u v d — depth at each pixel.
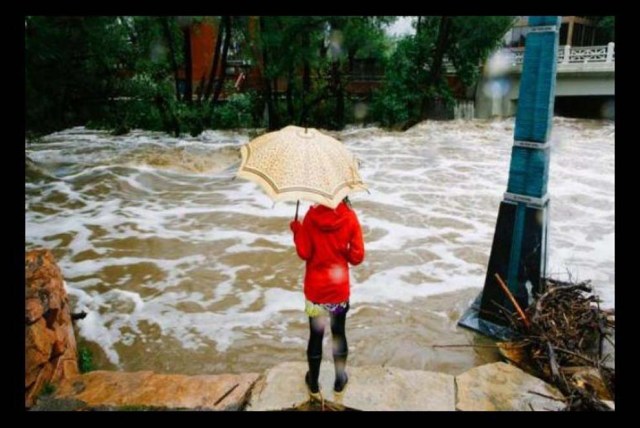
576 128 21.92
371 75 24.12
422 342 4.46
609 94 24.59
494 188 10.56
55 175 11.41
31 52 12.91
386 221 8.12
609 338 4.13
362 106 23.05
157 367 4.17
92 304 5.26
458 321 4.78
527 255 4.24
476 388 3.41
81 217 8.43
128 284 5.79
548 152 4.07
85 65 15.16
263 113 21.25
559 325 3.90
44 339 3.42
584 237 7.37
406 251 6.74
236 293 5.56
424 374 3.55
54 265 4.09
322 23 18.19
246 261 6.47
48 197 9.68
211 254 6.71
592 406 3.15
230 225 7.98
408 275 5.96
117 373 3.55
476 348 4.33
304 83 21.31
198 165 12.88
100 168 11.78
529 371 3.72
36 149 15.78
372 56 22.88
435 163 13.70
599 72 24.19
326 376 3.52
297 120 21.41
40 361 3.34
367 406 3.21
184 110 19.17
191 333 4.69
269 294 5.54
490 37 20.56
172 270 6.18
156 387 3.36
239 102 21.62
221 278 5.95
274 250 6.85
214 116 21.00
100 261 6.46
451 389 3.39
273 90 23.70
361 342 4.47
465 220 8.20
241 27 19.16
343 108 21.55
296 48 18.44
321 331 3.13
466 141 18.09
